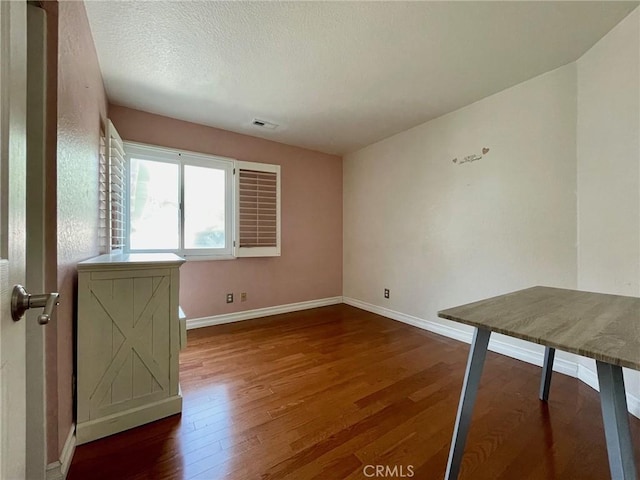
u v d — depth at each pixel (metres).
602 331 0.91
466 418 1.08
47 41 1.09
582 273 1.98
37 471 1.04
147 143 2.81
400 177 3.40
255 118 2.97
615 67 1.72
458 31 1.71
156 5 1.50
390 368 2.19
